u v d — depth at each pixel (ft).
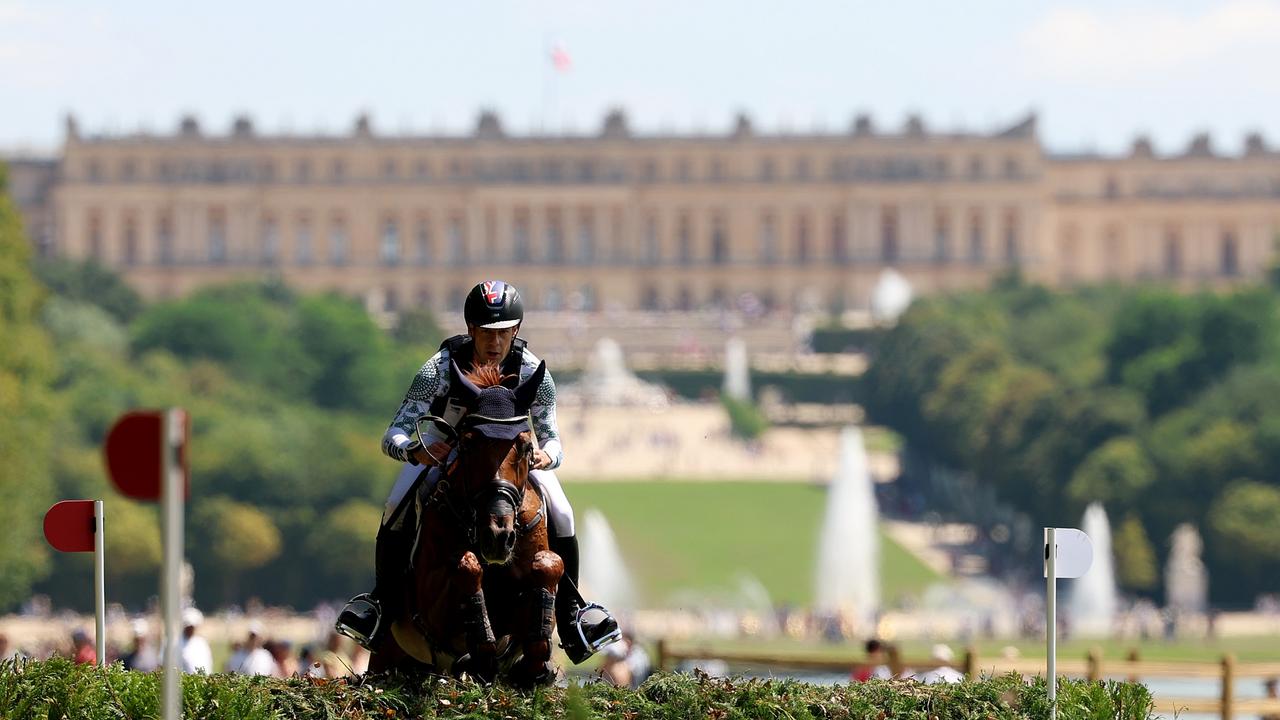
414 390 153.79
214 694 148.25
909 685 165.99
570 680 149.28
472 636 140.15
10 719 155.74
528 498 147.02
